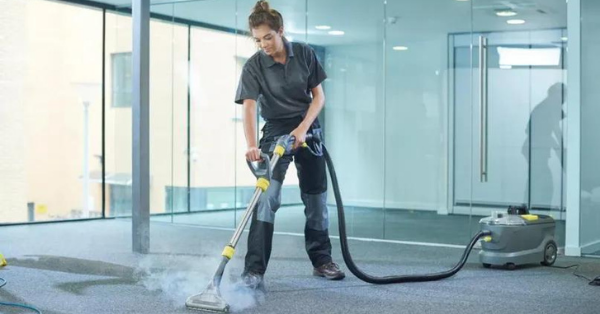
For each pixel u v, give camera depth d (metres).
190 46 6.67
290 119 3.54
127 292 3.45
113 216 7.12
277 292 3.44
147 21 4.83
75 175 7.39
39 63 7.04
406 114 5.69
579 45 4.83
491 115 5.46
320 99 3.56
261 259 3.49
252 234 3.49
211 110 6.57
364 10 5.80
